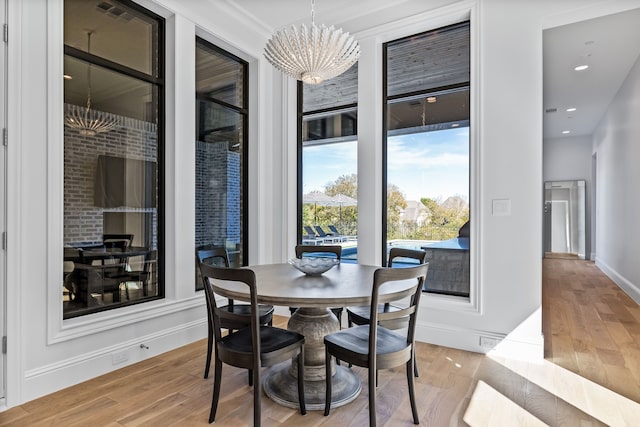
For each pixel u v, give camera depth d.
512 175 2.88
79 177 2.59
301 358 2.05
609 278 6.20
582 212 8.68
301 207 4.17
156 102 3.15
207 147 3.61
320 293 1.89
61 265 2.34
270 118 4.14
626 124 5.21
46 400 2.17
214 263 3.58
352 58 2.46
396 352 1.87
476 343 2.98
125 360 2.69
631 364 2.71
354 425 1.93
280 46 2.30
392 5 3.36
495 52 2.93
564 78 5.23
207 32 3.39
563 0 2.71
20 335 2.14
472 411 2.06
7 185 2.10
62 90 2.36
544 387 2.35
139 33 3.00
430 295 3.33
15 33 2.13
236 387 2.37
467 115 3.24
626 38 4.04
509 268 2.89
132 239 2.94
